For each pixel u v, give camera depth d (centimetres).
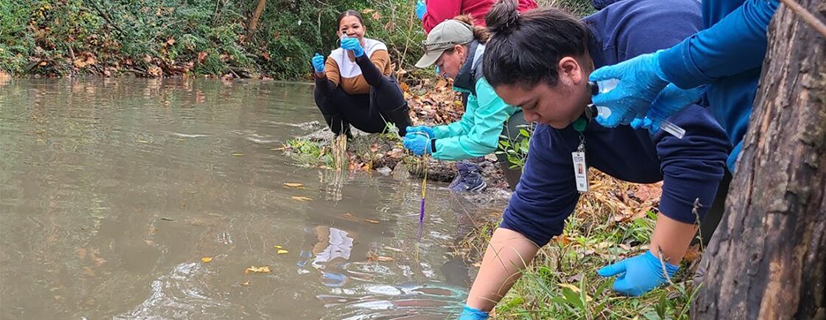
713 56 148
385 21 1223
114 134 490
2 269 235
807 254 112
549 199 212
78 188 338
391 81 497
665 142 193
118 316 208
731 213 122
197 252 266
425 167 407
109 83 873
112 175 370
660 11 186
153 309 214
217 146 484
